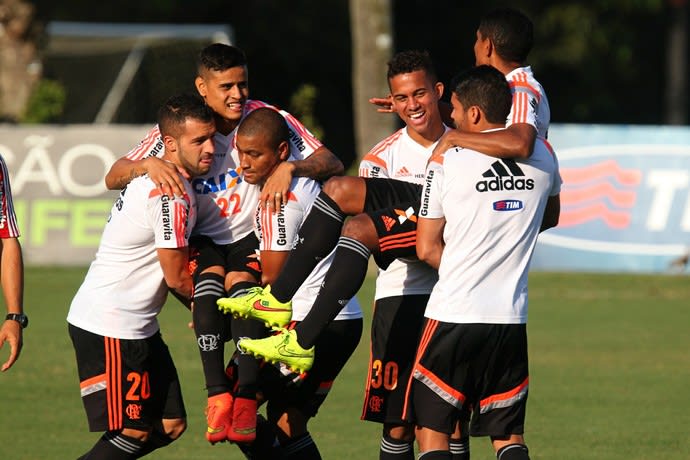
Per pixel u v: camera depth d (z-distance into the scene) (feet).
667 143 197.88
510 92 75.51
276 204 77.46
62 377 122.72
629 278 194.70
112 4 370.94
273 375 80.64
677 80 383.04
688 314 166.71
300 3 375.04
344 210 78.23
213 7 373.40
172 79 288.51
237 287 77.20
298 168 78.54
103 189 196.65
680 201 197.57
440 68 400.06
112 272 77.20
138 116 286.25
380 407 82.38
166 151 77.36
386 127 223.71
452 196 73.36
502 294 73.41
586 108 412.36
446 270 73.92
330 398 116.57
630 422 107.45
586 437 101.86
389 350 81.82
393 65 80.74
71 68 291.38
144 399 77.36
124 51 291.79
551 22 396.78
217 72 77.66
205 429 104.63
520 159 73.72
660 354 139.23
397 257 77.61
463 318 72.84
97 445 78.13
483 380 74.74
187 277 76.59
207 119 75.77
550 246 200.64
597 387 122.01
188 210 75.66
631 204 198.70
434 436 74.38
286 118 82.38
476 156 73.41
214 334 76.69
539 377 126.62
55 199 196.03
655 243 198.18
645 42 428.56
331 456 95.50
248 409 76.79
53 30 295.28
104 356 76.69
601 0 404.77
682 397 117.91
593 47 406.41
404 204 77.51
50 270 190.60
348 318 82.84
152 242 76.59
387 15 221.66
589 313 166.71
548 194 75.00
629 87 431.84
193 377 123.13
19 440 98.94
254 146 77.20
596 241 199.52
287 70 386.73
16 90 273.13
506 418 75.15
